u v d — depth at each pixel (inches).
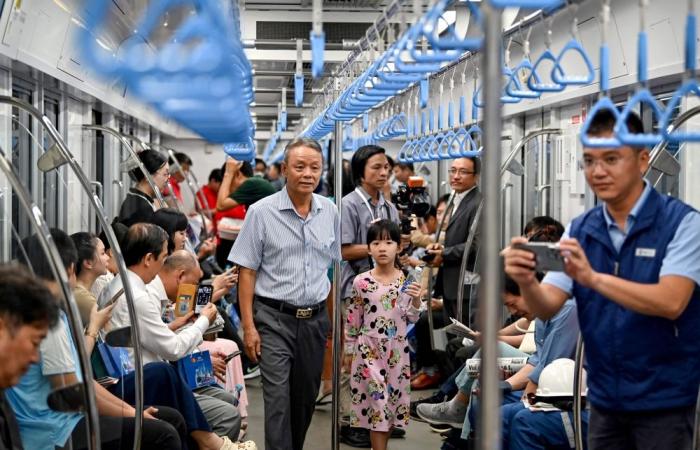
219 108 104.6
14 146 156.4
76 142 258.2
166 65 86.0
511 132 280.5
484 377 71.3
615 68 194.9
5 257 125.2
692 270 101.3
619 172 101.9
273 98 342.0
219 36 86.8
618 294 97.7
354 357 193.3
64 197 173.9
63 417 122.3
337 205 205.6
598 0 185.8
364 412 191.3
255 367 302.4
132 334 144.7
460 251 232.5
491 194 69.9
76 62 224.1
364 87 158.7
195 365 187.0
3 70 196.2
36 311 93.9
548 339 155.2
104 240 197.2
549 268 97.9
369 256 219.0
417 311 192.1
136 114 331.6
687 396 105.0
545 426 146.7
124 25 100.6
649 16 174.9
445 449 184.5
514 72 133.0
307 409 180.4
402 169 377.7
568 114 239.3
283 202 176.7
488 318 71.0
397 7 117.6
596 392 110.7
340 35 196.2
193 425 164.1
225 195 358.6
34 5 180.9
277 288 175.8
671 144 154.3
